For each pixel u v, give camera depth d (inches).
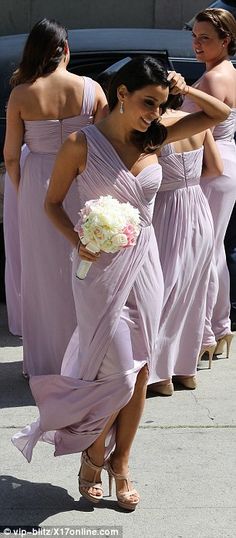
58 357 227.3
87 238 151.7
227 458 191.5
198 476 183.5
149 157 161.9
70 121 215.9
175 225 215.9
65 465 187.3
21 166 223.9
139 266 161.9
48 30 212.4
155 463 188.5
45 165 217.3
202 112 176.7
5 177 257.9
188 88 173.6
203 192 239.0
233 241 268.5
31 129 216.7
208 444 198.1
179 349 227.0
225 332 251.8
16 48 279.9
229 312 252.7
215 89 234.1
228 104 237.6
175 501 173.3
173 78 168.2
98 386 162.6
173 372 227.3
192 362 228.7
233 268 269.0
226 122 239.3
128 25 500.1
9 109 217.2
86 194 161.8
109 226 149.3
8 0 494.6
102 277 158.7
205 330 240.7
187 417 212.2
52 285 222.2
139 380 167.8
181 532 162.6
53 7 497.0
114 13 499.2
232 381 237.3
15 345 262.4
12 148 219.9
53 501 172.9
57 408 165.0
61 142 217.0
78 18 499.2
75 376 168.2
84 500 173.3
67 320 223.9
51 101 214.7
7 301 264.4
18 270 257.4
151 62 153.9
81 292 161.0
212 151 224.1
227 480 181.9
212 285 238.4
